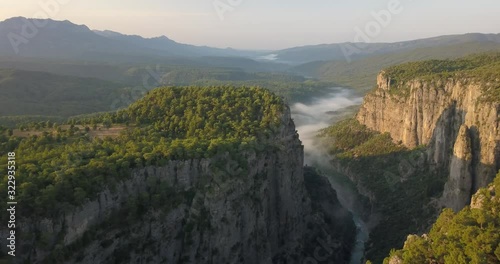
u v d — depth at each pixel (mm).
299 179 115188
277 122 107688
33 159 79875
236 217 89000
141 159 82938
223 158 90375
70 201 70375
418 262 63750
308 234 118000
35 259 65688
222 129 104500
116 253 75750
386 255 115000
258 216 95750
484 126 110938
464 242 62094
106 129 108875
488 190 80438
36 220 66562
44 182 70875
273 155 103438
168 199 83625
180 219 84750
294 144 113500
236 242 89125
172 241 83375
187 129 106125
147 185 82250
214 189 86438
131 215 78125
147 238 80000
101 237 73688
